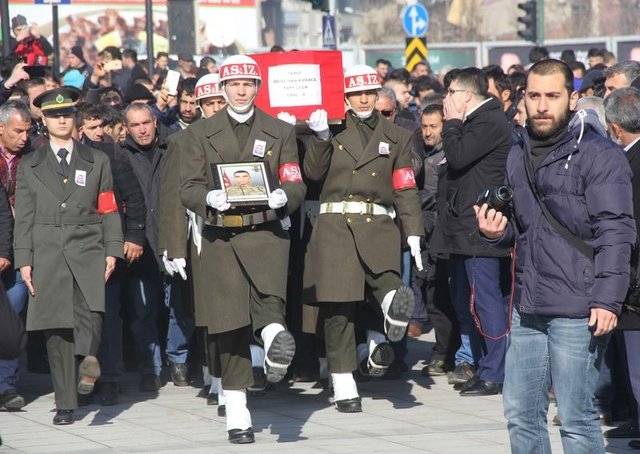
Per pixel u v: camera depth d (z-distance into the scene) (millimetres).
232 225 14227
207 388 17500
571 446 11086
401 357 18797
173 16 63781
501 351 17312
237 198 13977
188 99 19531
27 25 26469
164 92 21797
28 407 17078
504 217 11211
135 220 17328
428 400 17094
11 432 15461
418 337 22766
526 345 11312
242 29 66688
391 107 19281
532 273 11094
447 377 18656
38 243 15828
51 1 31359
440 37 88125
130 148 18359
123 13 63438
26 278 15812
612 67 17766
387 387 18094
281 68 15992
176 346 18422
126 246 17234
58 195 15914
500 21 87312
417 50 39625
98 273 15945
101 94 25688
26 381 19281
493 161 17141
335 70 16047
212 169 14164
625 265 10727
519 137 11320
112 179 16219
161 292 19531
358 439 14703
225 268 14281
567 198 10938
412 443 14445
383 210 16219
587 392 11039
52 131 15992
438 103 19781
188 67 38812
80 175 15961
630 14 84750
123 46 63312
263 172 14125
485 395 17328
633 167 13922
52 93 15961
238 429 14570
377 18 88375
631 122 13984
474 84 17188
